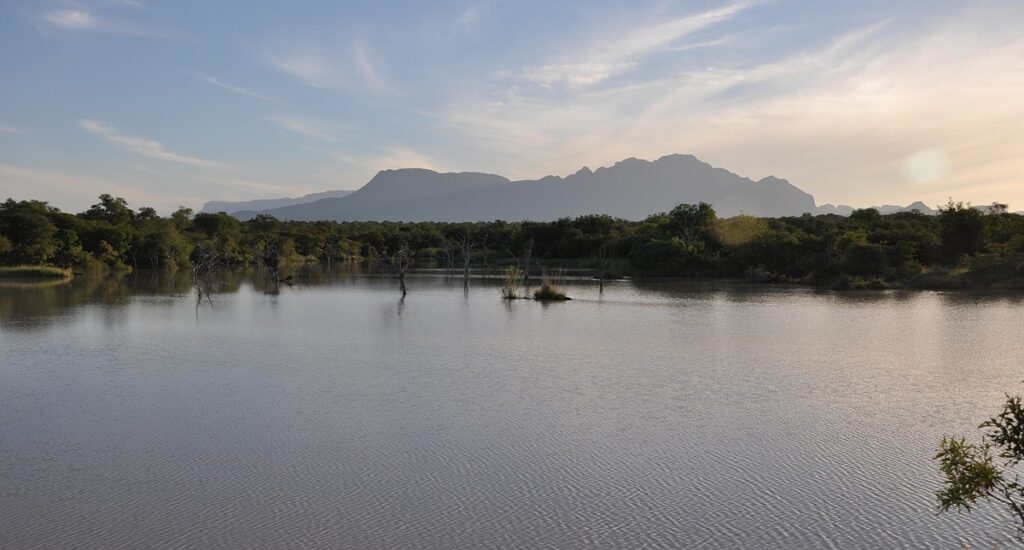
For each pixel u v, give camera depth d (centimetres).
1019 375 2744
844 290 7600
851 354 3253
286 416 2088
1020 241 8288
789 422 2028
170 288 8081
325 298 6800
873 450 1761
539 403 2259
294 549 1209
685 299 6550
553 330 4209
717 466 1638
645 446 1792
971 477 1042
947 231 9200
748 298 6625
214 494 1461
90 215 16400
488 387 2511
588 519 1332
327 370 2853
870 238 9988
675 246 10719
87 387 2509
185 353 3306
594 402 2275
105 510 1380
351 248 17125
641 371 2828
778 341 3691
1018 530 1229
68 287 8100
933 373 2786
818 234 11838
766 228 11281
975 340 3716
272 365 2973
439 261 15450
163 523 1317
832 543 1234
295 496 1448
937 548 1211
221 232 15738
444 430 1934
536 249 14525
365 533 1271
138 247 12750
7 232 10775
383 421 2031
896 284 7912
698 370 2848
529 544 1228
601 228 15038
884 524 1309
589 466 1636
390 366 2950
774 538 1251
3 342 3672
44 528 1298
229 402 2272
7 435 1898
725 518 1339
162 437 1873
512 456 1709
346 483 1524
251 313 5294
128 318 4881
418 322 4678
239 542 1236
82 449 1772
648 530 1285
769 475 1577
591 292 7512
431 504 1405
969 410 2175
